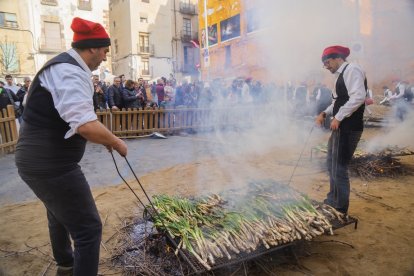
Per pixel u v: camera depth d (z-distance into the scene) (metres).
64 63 1.66
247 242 2.25
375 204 3.66
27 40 21.00
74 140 1.79
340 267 2.44
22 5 20.64
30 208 3.66
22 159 1.74
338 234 2.95
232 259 2.12
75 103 1.56
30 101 1.73
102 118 8.53
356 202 3.73
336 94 3.14
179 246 2.18
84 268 1.86
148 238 2.66
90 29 1.74
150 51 31.72
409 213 3.39
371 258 2.56
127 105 9.02
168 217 2.49
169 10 32.38
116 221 3.26
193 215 2.61
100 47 1.80
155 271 2.27
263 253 2.21
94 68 1.89
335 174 3.14
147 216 2.89
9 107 6.91
